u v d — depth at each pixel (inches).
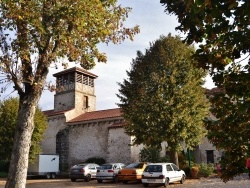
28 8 333.1
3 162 1374.3
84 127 1423.5
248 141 143.9
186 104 864.3
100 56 384.8
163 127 852.6
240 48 138.9
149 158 1108.5
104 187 770.8
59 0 341.1
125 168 869.2
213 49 150.7
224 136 148.8
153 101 862.5
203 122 160.7
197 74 896.9
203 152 1267.2
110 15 386.0
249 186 666.8
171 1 141.9
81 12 339.6
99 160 1294.3
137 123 879.7
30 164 1203.9
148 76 917.8
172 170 770.2
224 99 151.5
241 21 124.2
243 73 145.3
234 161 149.5
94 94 1739.7
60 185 859.4
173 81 867.4
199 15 129.4
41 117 1269.7
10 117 1189.1
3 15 333.7
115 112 1412.4
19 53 331.0
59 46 366.9
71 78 1668.3
